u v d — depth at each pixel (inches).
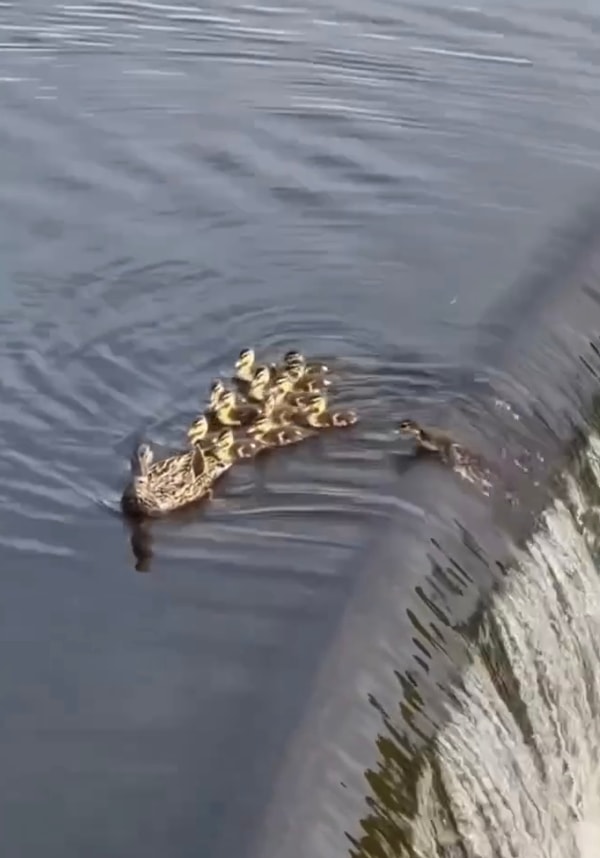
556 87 943.7
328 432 561.9
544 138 882.1
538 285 700.0
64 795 410.3
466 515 529.0
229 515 518.0
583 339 660.1
